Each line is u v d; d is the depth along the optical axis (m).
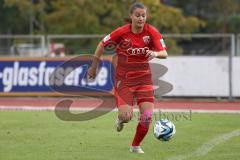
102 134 38.94
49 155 31.55
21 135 38.53
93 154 31.83
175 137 37.72
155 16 99.56
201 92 66.06
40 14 115.50
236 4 134.12
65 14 104.31
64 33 103.69
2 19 153.62
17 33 156.00
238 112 54.06
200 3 142.62
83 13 102.56
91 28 102.31
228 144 35.34
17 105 60.16
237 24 130.62
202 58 65.88
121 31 30.19
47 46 71.81
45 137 37.72
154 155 31.62
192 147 34.25
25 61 66.56
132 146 32.28
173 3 144.88
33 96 66.19
